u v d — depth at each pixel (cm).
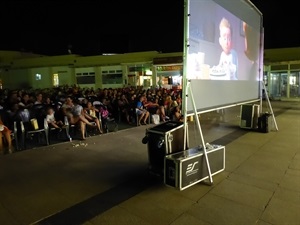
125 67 2264
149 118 930
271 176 406
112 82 2348
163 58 2050
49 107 699
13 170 445
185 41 381
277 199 329
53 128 651
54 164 475
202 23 432
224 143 623
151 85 2103
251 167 448
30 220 287
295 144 602
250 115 778
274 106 1483
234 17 586
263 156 511
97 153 545
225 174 416
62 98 994
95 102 873
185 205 316
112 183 387
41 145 620
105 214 297
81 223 279
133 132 763
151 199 333
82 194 351
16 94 827
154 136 385
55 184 385
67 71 2542
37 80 2703
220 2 507
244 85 672
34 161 493
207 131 774
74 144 622
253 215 292
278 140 645
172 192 353
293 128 806
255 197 335
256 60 772
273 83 1933
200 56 427
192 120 956
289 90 1855
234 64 596
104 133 754
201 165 368
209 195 342
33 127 617
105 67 2356
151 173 400
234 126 855
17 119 625
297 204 316
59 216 295
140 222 279
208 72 458
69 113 692
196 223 277
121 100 1001
